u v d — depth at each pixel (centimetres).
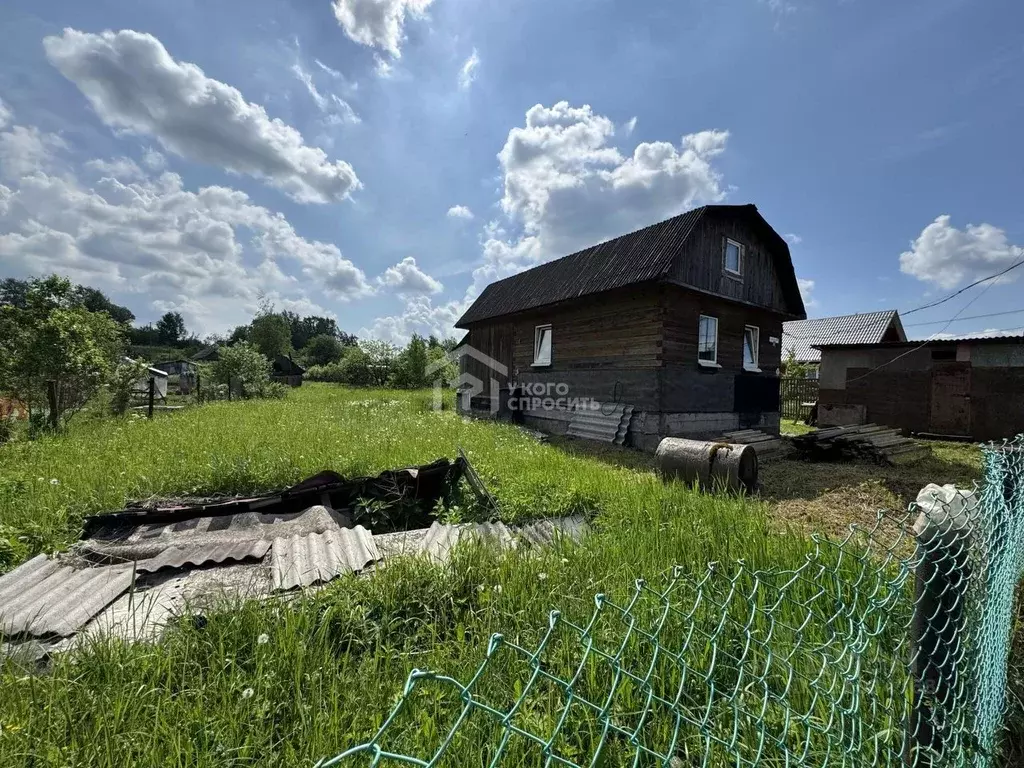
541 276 1459
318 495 508
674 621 220
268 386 2397
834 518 502
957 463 887
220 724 171
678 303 1016
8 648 227
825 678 179
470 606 258
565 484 539
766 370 1277
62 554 354
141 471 542
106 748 155
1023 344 1166
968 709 138
